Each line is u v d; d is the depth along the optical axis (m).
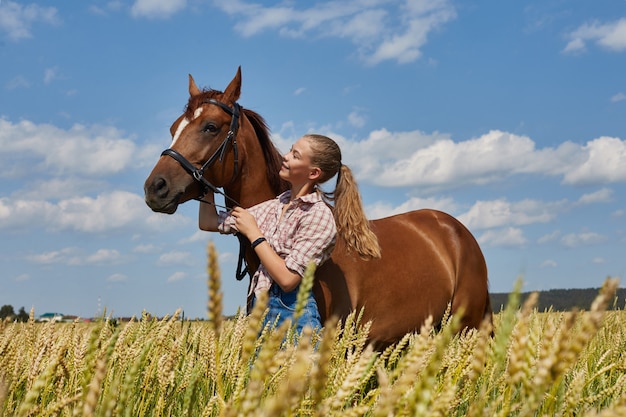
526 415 0.63
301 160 3.89
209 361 1.88
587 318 0.60
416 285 5.16
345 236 4.19
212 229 4.45
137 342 1.85
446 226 5.86
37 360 1.53
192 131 4.58
